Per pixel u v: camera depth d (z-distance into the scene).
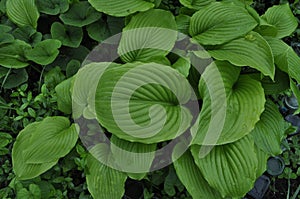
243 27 1.83
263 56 1.79
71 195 1.86
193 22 1.87
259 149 1.80
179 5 2.11
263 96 1.73
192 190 1.74
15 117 1.91
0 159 1.88
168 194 1.83
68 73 1.94
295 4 2.20
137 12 1.92
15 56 1.96
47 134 1.78
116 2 1.92
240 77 1.82
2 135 1.85
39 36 2.00
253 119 1.71
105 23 2.01
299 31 2.17
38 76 2.04
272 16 2.01
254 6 2.22
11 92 2.00
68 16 1.99
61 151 1.74
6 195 1.79
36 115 1.88
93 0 1.92
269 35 1.94
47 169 1.75
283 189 2.01
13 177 1.82
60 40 1.98
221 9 1.86
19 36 2.00
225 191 1.72
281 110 2.07
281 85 1.87
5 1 2.09
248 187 1.72
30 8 1.99
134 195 1.89
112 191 1.75
